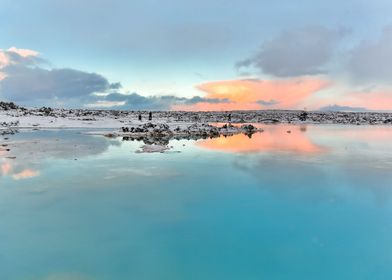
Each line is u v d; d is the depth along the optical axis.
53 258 9.69
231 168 20.88
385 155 26.62
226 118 111.50
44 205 13.77
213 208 13.50
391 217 12.58
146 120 78.81
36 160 23.02
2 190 15.73
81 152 26.72
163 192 15.64
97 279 8.70
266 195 15.20
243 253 10.05
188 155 25.91
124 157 24.53
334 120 106.94
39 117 73.50
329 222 12.18
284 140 39.16
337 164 22.52
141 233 11.29
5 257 9.70
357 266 9.31
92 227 11.70
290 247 10.33
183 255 9.93
